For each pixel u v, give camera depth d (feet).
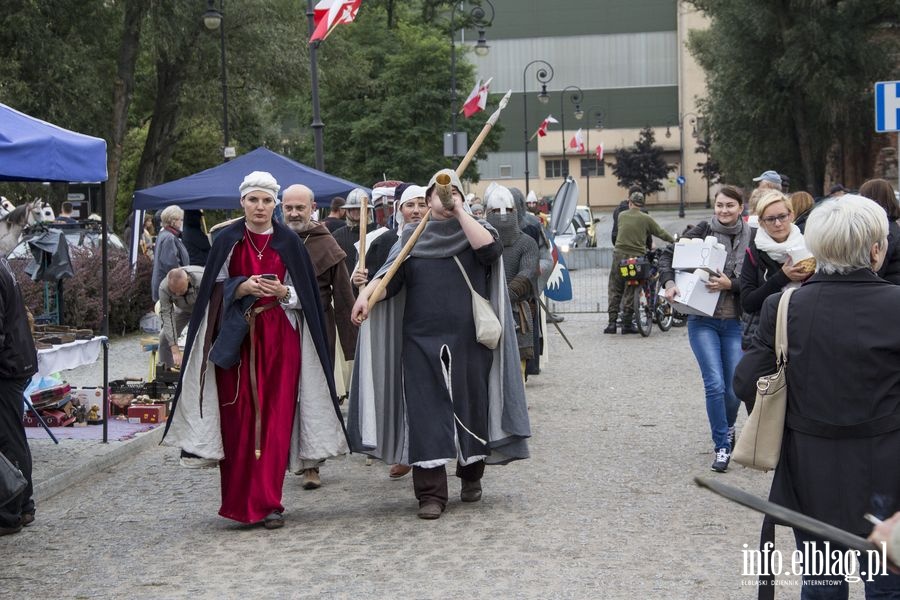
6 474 17.40
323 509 23.24
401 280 22.27
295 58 102.37
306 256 22.45
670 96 300.40
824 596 12.44
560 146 302.25
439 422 21.58
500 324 22.18
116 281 58.54
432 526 21.29
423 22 135.95
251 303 21.63
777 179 28.84
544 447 28.86
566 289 45.19
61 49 83.82
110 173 93.09
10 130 24.48
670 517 21.43
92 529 22.33
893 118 31.89
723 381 25.64
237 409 21.79
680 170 294.66
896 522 9.29
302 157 143.43
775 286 22.04
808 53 126.31
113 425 33.55
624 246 55.77
